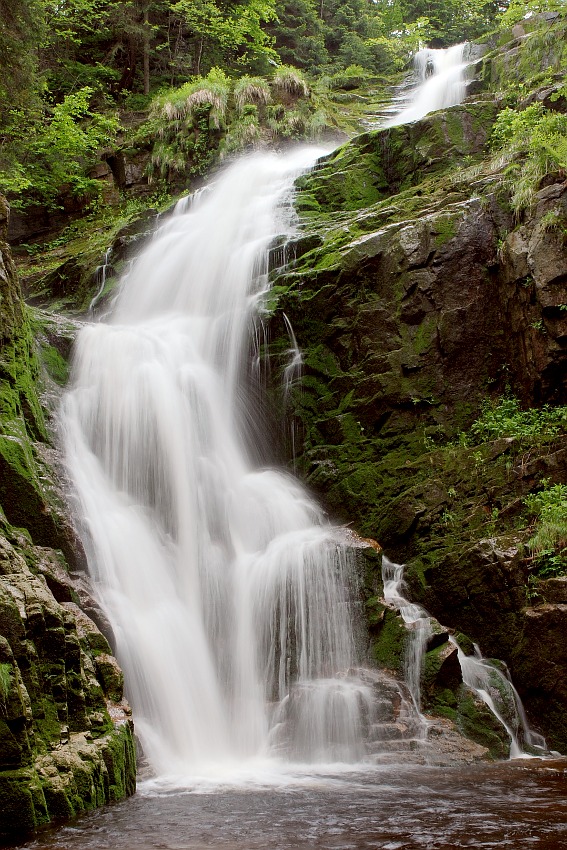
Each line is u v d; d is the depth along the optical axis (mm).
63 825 6508
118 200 25578
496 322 14500
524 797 7555
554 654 10766
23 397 11914
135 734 8969
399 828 6406
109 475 13258
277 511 13562
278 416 15195
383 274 14984
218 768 9195
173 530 12805
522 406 13875
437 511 12797
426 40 35750
